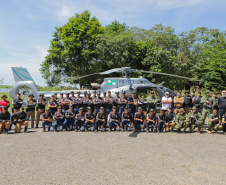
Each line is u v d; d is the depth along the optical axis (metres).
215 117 8.71
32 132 8.84
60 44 34.12
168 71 28.53
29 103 9.94
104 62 31.16
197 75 28.66
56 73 35.16
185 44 31.02
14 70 12.54
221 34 29.73
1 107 8.82
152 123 9.06
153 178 3.92
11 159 5.05
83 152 5.67
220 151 5.91
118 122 9.25
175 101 9.43
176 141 7.16
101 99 10.43
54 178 3.89
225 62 26.84
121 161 4.93
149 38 30.50
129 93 10.95
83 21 31.20
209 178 3.94
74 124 9.82
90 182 3.72
